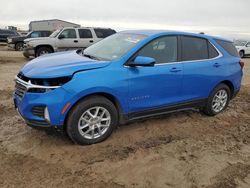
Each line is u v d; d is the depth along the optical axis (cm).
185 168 414
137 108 491
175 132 534
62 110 419
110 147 457
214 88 607
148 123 564
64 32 1605
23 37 2369
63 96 416
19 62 1497
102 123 466
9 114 585
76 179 373
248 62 2075
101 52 519
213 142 505
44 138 474
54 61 471
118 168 403
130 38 527
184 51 550
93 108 448
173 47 536
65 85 418
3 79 952
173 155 448
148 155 443
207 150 473
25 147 445
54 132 477
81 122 443
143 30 566
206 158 448
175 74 523
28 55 1595
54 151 436
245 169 425
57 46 1592
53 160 413
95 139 461
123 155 437
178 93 541
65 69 428
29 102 423
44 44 1573
